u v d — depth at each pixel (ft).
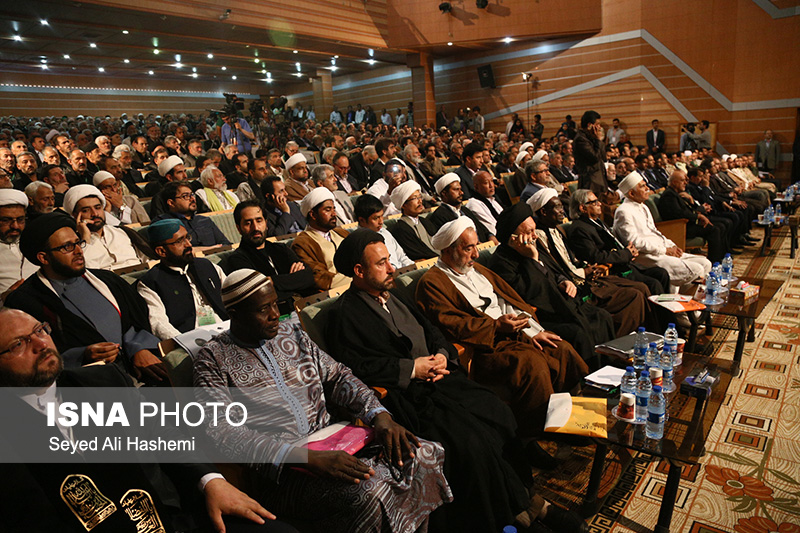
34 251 8.00
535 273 11.92
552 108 56.90
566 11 51.42
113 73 67.10
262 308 6.77
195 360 6.73
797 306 16.40
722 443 9.63
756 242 25.50
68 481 4.95
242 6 43.04
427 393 8.08
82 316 8.29
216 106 79.36
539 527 7.42
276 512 6.40
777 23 43.42
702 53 47.09
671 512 7.34
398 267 13.91
